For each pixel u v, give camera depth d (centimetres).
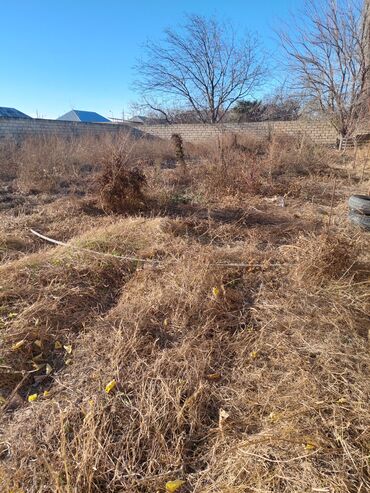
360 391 211
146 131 2134
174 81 2742
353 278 343
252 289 338
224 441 194
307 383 222
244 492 167
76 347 270
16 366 249
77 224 538
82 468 176
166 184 795
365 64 1423
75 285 340
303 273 344
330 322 280
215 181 753
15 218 557
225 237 486
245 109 3012
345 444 181
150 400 213
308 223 527
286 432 189
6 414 217
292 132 1694
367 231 490
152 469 184
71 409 211
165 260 388
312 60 1495
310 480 167
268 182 814
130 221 519
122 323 285
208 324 284
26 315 290
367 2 1394
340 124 1500
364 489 164
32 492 173
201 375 236
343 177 945
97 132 1748
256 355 255
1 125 1427
